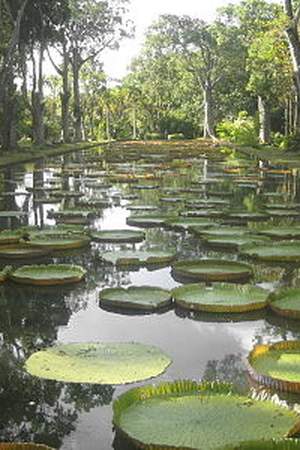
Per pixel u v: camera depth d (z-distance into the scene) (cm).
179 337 453
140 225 930
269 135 3744
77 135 4425
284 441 253
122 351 401
